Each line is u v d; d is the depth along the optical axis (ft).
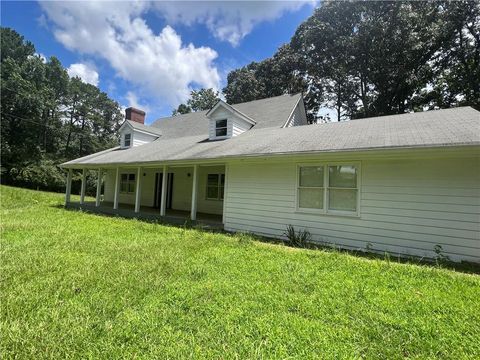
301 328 8.67
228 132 38.34
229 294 11.19
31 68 110.01
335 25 74.95
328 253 18.74
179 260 15.94
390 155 19.63
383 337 8.25
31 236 21.53
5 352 7.23
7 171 94.53
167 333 8.27
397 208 20.22
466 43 63.16
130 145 52.19
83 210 43.32
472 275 14.83
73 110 127.34
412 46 64.03
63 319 8.93
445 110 27.12
